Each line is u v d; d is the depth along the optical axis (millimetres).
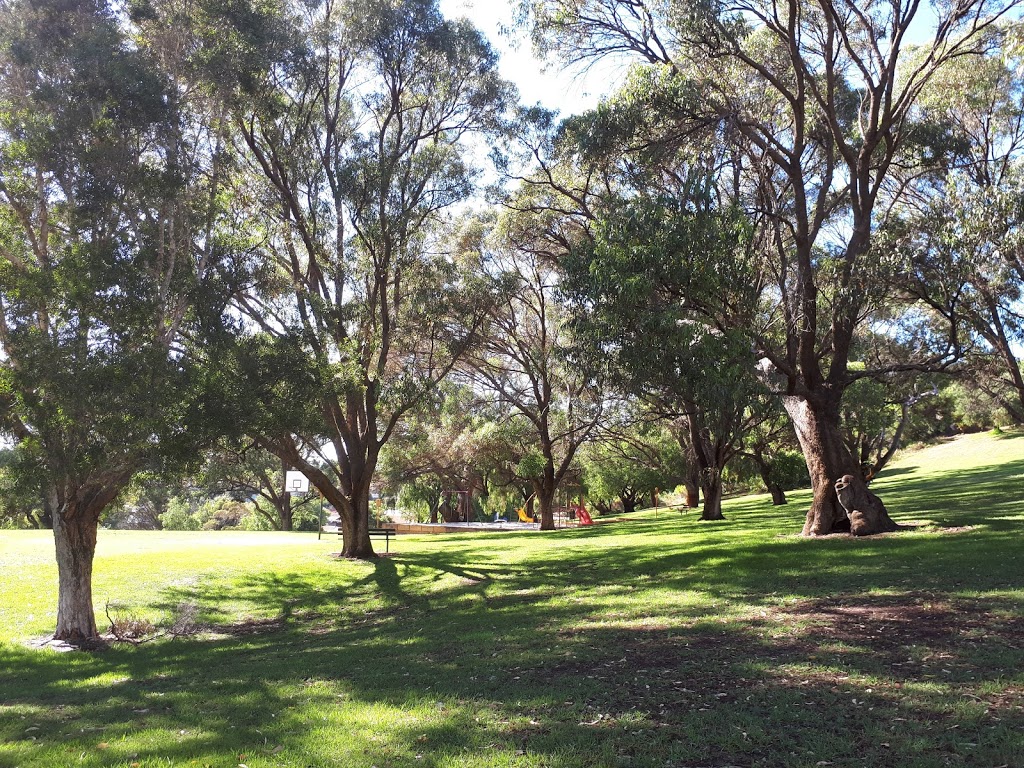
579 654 9414
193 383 14320
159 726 7457
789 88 21125
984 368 23031
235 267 16609
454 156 24781
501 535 35656
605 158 19000
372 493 53844
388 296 27344
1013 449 54281
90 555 15258
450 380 38031
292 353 16625
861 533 19156
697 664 8305
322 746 6320
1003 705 6184
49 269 13250
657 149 18234
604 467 55938
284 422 15977
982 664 7477
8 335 13000
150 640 15273
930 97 21938
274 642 14195
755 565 16453
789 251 21062
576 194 26891
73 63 13508
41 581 19703
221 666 11531
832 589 12930
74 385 12141
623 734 6125
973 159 23188
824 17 19672
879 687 6941
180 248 15375
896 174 23812
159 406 13336
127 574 20938
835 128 18922
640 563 19281
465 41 23984
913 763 5160
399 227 23422
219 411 14570
